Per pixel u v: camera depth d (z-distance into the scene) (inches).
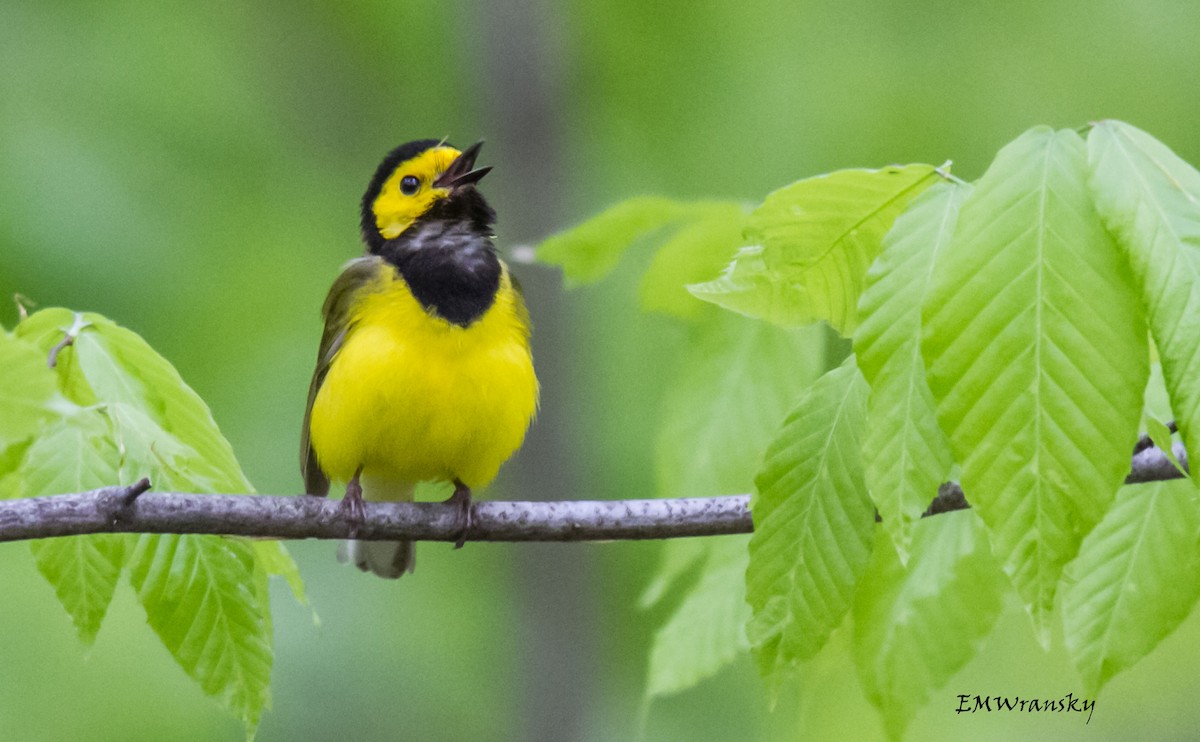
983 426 217.5
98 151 621.3
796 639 252.2
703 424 354.0
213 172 650.2
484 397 383.6
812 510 253.6
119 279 596.7
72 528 283.3
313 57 700.7
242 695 296.5
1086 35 628.1
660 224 349.7
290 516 311.0
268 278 633.0
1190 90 619.8
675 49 666.2
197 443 305.9
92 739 527.5
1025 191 221.3
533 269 614.9
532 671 600.7
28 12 650.8
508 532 328.5
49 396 198.1
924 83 625.6
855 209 270.4
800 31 649.0
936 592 300.4
